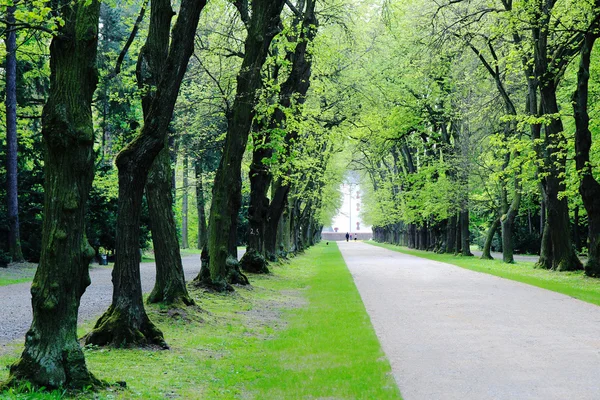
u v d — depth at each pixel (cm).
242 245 7088
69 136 673
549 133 2728
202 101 2609
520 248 5428
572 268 2694
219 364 877
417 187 4775
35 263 2980
